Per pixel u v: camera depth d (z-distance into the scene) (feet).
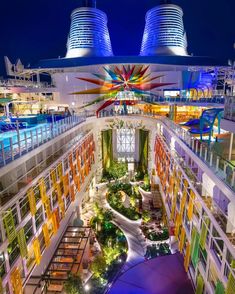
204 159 50.75
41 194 66.39
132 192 131.85
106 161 158.30
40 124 86.69
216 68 163.84
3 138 65.10
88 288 70.44
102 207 120.57
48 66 165.27
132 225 106.11
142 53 200.64
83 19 180.55
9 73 169.07
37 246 61.36
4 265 47.85
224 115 48.16
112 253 82.58
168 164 99.76
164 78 161.68
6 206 49.11
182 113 117.60
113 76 164.04
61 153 87.66
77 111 138.62
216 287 44.83
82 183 116.26
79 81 158.51
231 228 42.14
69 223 90.89
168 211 94.94
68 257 77.36
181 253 67.05
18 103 157.58
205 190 55.67
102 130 151.74
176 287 55.36
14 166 47.93
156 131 137.39
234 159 48.80
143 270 59.62
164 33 183.62
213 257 47.78
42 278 61.16
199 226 55.93
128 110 155.84
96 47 182.60
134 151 165.17
